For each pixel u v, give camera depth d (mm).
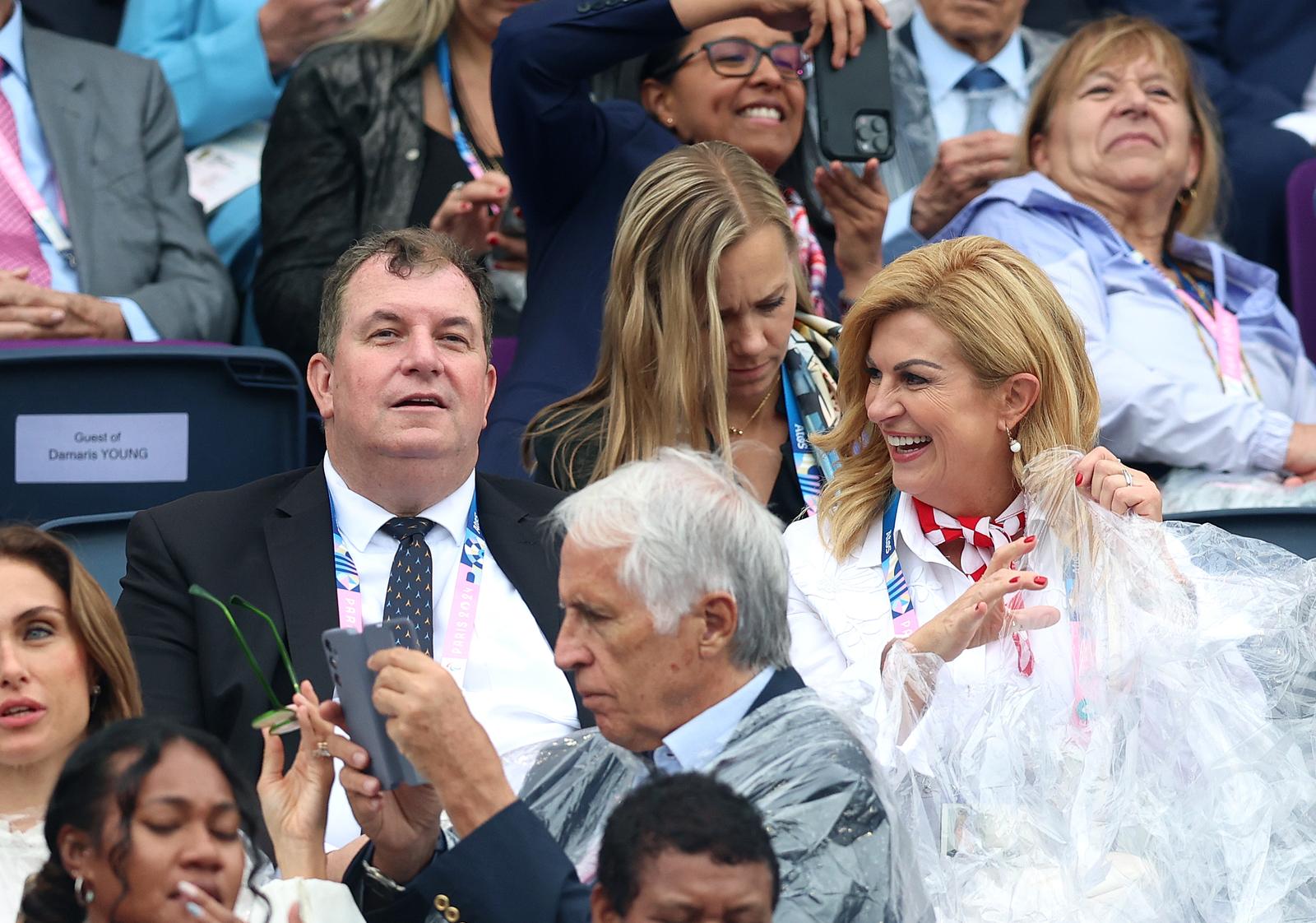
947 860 10641
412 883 9102
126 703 10438
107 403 15227
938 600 13039
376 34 20078
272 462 15711
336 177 19594
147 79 19984
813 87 19547
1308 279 20938
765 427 15641
